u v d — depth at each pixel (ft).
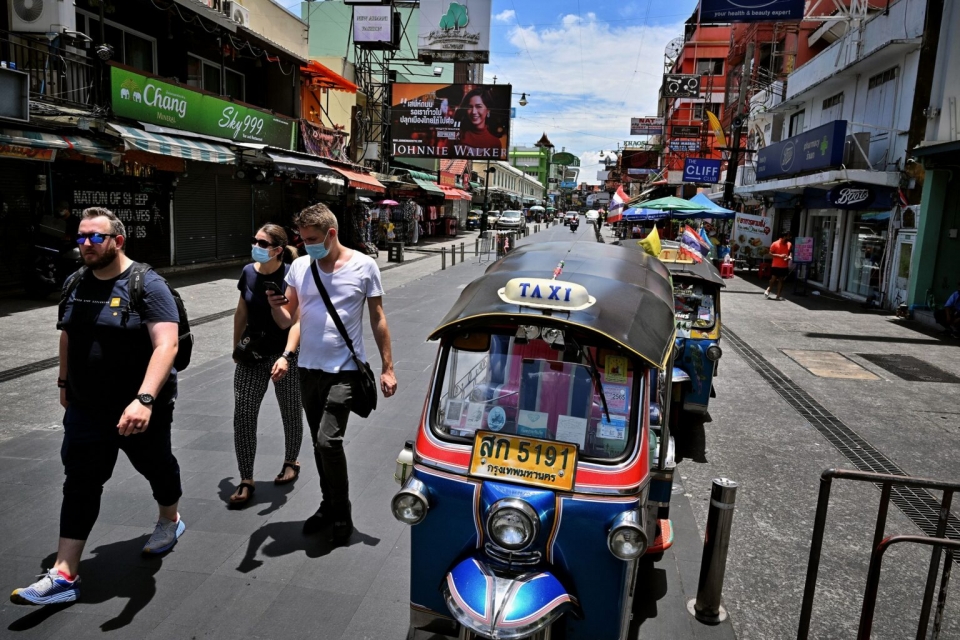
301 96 68.69
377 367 26.37
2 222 37.01
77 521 10.81
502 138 89.92
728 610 11.92
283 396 15.19
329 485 12.75
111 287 10.64
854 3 55.06
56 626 10.34
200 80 57.62
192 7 45.01
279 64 61.57
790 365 30.42
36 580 11.45
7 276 37.63
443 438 9.48
